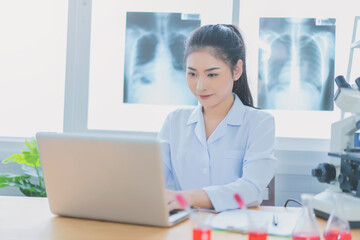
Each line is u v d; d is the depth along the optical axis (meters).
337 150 1.27
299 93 2.29
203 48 1.45
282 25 2.30
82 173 1.00
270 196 1.78
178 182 1.64
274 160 1.44
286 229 0.97
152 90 2.38
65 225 1.01
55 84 2.45
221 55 1.46
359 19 2.15
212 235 0.94
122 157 0.95
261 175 1.39
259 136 1.51
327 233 0.88
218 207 1.18
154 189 0.94
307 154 2.25
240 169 1.55
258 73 2.31
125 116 2.41
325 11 2.29
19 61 2.45
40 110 2.46
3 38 2.45
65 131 2.42
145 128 2.40
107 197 1.01
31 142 2.17
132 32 2.39
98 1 2.41
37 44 2.45
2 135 2.47
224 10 2.35
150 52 2.38
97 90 2.42
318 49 2.29
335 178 1.23
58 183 1.05
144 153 0.92
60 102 2.46
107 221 1.05
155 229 0.98
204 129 1.59
